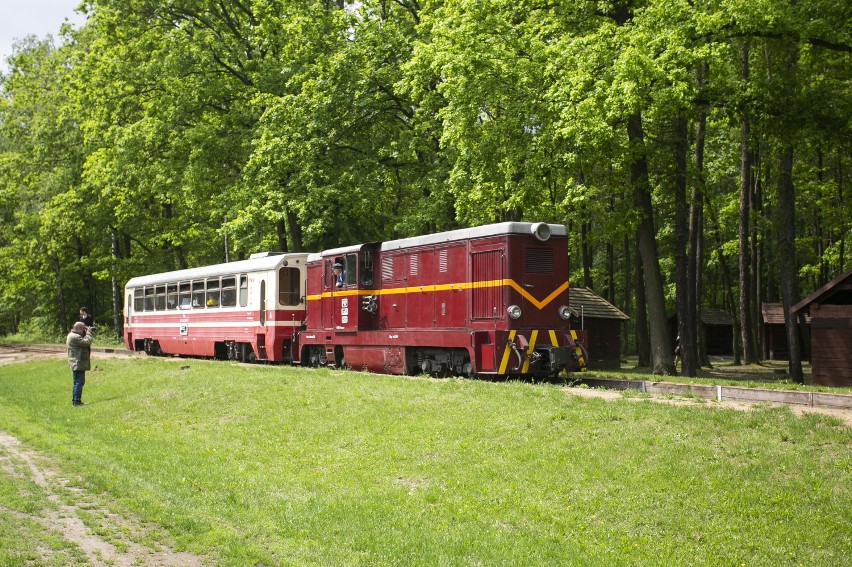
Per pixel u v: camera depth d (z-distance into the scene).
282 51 33.25
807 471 10.62
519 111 22.47
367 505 11.24
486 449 13.19
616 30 20.80
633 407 13.88
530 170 22.44
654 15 20.23
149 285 38.19
